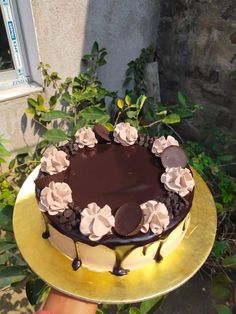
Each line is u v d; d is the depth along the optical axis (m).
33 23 0.58
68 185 0.38
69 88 0.72
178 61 0.82
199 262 0.35
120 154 0.43
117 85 0.84
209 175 0.70
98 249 0.33
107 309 0.61
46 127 0.70
